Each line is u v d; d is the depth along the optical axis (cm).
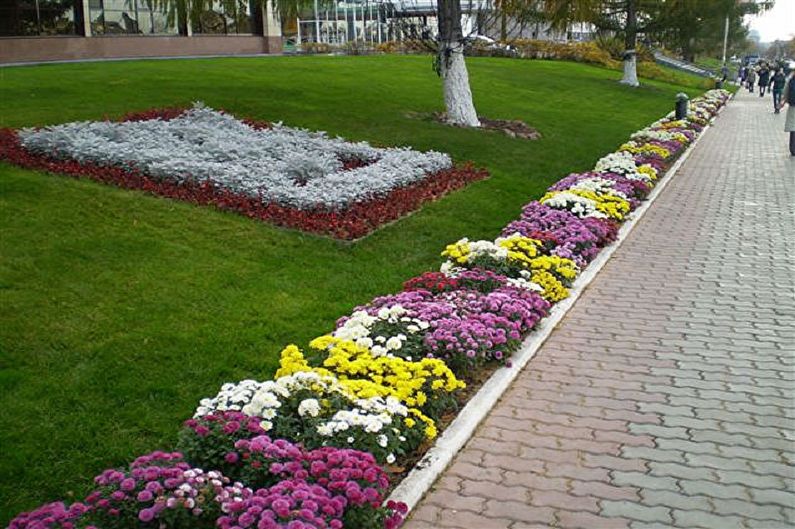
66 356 525
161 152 977
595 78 3133
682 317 650
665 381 520
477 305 574
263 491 311
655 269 798
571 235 804
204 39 3183
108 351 533
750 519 362
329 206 862
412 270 747
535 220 861
